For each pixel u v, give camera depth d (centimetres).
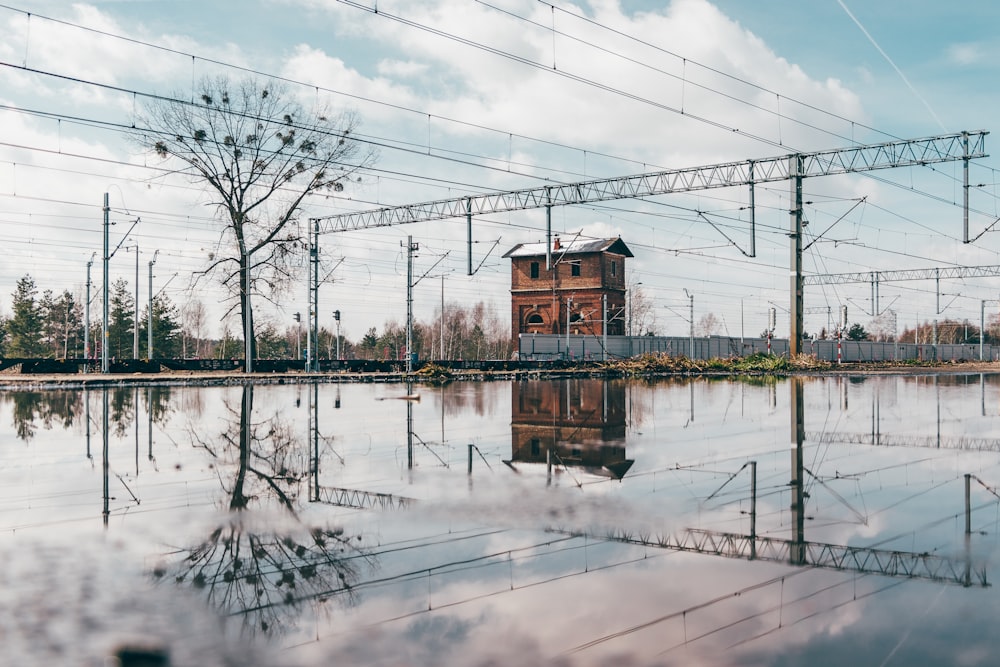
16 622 400
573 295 7288
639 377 4150
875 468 927
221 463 967
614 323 7388
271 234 4206
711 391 2673
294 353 11344
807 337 8012
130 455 1044
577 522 627
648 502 708
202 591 451
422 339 11988
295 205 4259
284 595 443
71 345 9581
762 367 4822
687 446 1137
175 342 9469
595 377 4184
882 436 1273
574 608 420
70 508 687
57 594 445
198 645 371
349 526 613
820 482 824
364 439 1230
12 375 3806
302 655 358
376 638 378
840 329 7669
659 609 417
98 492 767
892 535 585
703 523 623
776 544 557
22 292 9231
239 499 725
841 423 1497
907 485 808
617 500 718
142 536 583
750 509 680
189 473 886
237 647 368
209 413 1734
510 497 731
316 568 495
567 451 1079
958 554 529
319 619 404
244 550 541
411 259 3931
